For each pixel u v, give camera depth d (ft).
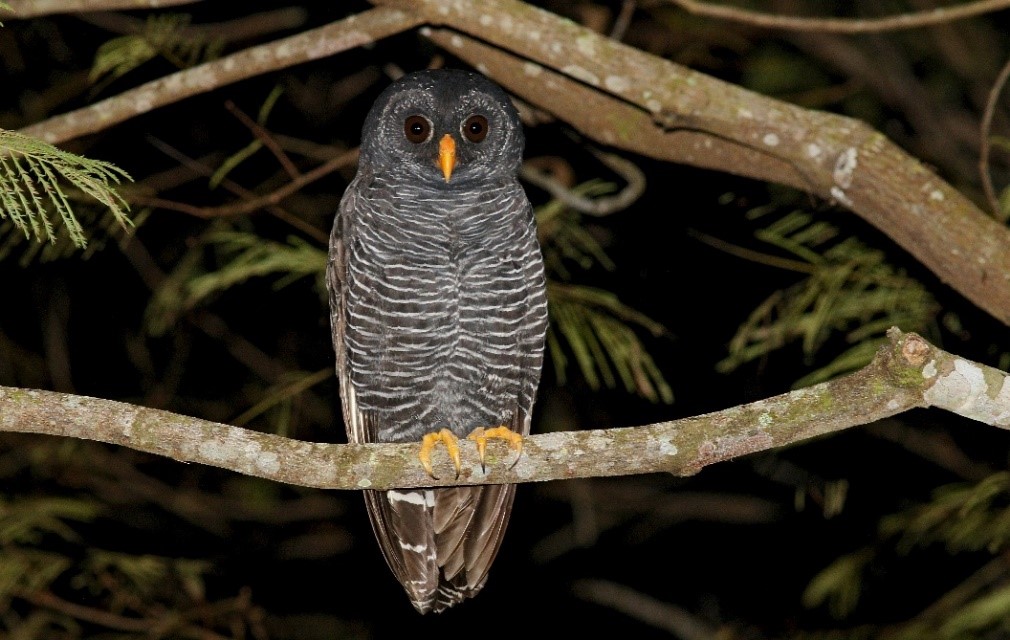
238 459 20.54
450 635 50.85
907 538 35.99
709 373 45.88
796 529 51.21
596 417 47.16
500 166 28.84
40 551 39.60
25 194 30.86
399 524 28.12
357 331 28.37
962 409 19.06
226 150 43.42
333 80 44.65
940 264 25.41
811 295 33.19
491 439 21.61
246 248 38.99
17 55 42.68
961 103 48.70
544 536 53.11
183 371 48.01
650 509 50.34
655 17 41.96
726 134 26.48
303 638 49.62
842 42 46.26
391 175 28.68
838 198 26.22
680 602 52.08
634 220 41.93
